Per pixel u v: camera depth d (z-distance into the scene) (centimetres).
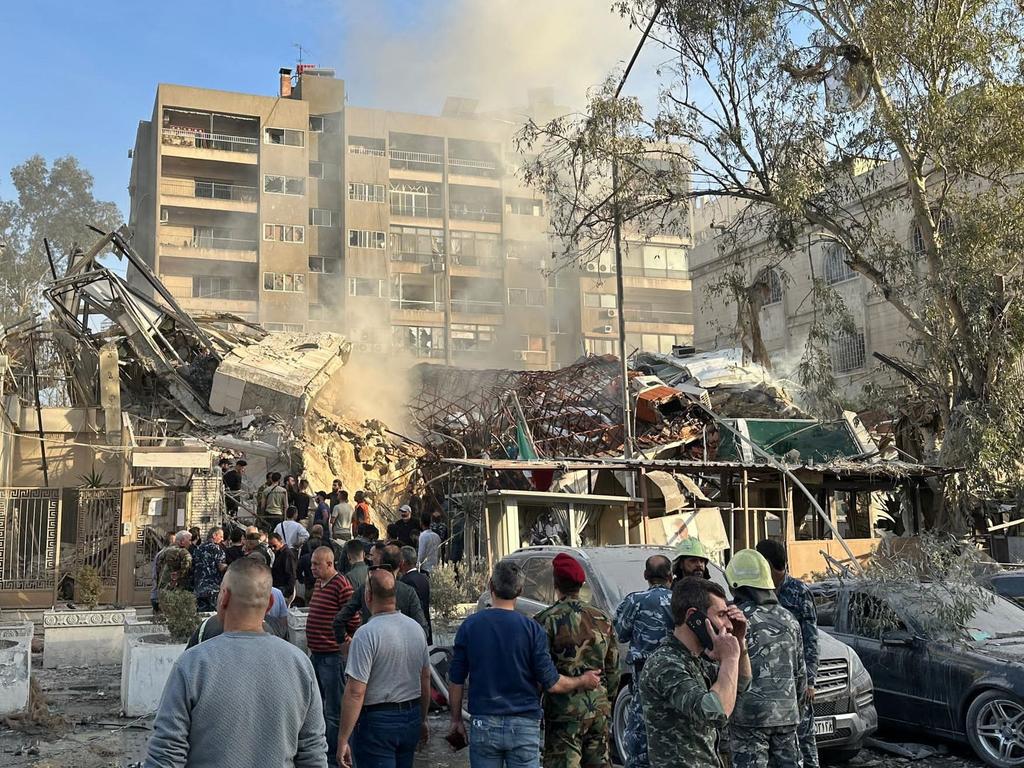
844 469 1978
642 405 2720
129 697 952
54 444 2377
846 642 951
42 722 891
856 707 805
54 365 2619
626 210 2022
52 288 2600
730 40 1919
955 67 1844
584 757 525
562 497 1792
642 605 595
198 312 3100
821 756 841
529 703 505
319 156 6112
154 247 5634
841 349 3925
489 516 1797
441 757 825
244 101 5866
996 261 1870
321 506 1758
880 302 3769
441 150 6341
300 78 6269
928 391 2333
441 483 2495
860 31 1861
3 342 2428
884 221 3312
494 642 510
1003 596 1105
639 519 1877
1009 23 1856
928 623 886
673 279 6538
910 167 1945
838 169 1983
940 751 865
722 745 515
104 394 2384
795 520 2303
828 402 2247
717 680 385
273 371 2670
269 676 322
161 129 5719
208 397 2691
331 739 695
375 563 834
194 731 310
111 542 1891
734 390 3025
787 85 1936
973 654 842
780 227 2070
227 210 5756
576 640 525
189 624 993
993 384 1870
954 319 1925
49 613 1283
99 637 1288
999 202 2019
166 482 2170
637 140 1995
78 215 5509
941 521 2069
